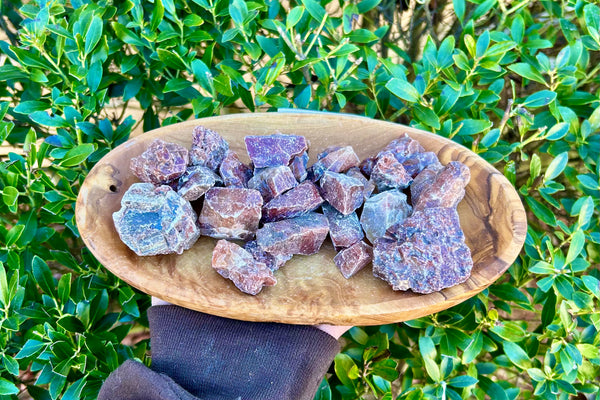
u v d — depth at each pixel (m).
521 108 0.40
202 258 0.33
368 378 0.41
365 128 0.40
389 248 0.32
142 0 0.44
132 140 0.38
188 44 0.45
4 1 0.51
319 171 0.37
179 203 0.33
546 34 0.49
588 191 0.42
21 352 0.34
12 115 0.48
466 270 0.30
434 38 0.52
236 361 0.29
